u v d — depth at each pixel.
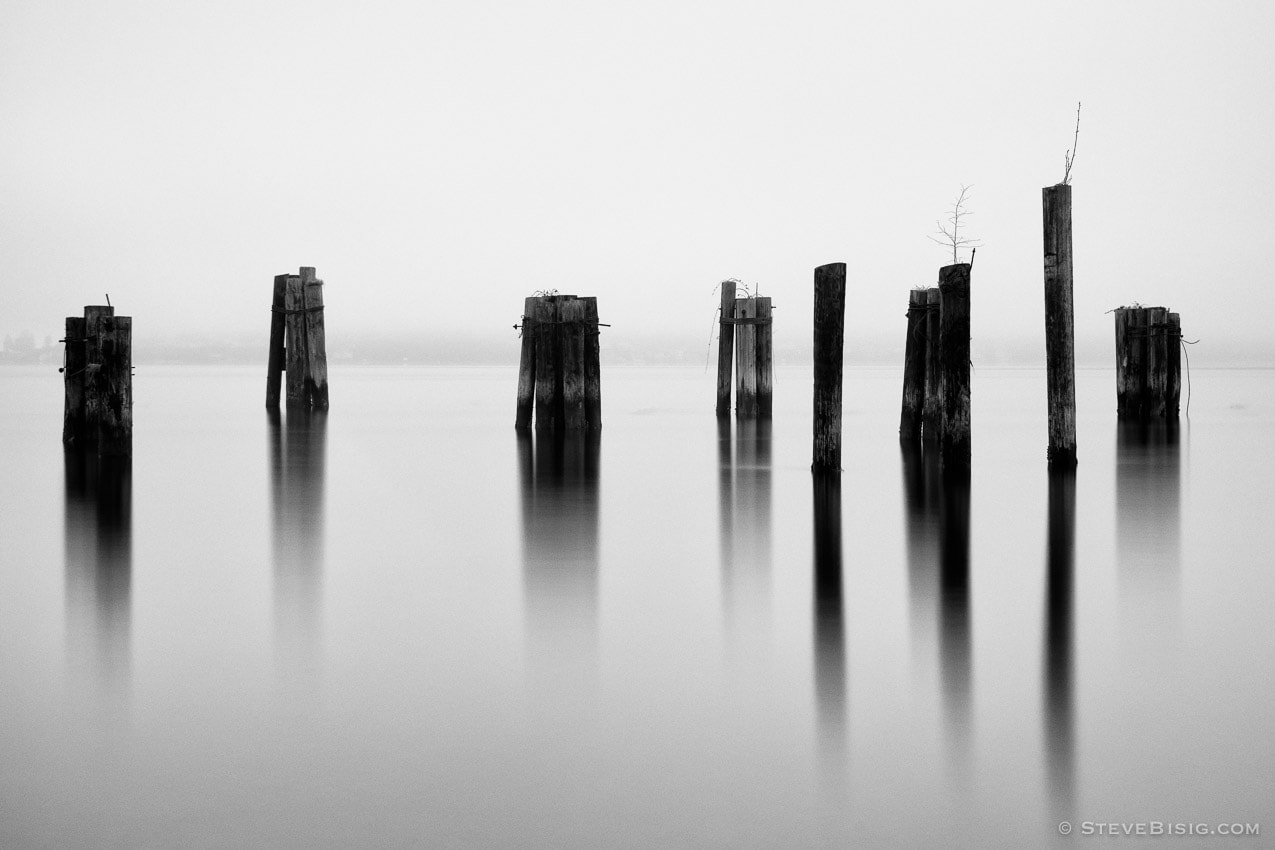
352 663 9.07
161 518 16.55
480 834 6.13
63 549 14.09
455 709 7.97
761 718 7.73
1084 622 10.23
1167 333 33.75
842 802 6.47
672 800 6.51
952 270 20.03
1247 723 7.58
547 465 23.42
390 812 6.37
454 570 12.72
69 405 24.66
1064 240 19.69
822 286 19.77
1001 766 6.92
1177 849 5.96
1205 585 11.76
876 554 13.53
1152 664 8.88
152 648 9.51
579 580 12.20
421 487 20.02
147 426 33.94
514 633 9.95
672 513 16.86
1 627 10.22
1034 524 15.67
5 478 21.02
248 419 36.97
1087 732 7.44
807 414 40.81
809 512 16.81
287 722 7.72
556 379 28.70
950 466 20.47
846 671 8.77
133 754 7.17
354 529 15.62
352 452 26.20
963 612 10.62
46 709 7.98
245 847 6.00
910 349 26.44
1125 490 19.02
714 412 42.53
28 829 6.19
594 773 6.87
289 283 35.97
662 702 8.09
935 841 6.06
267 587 11.88
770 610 10.73
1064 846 6.00
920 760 7.02
